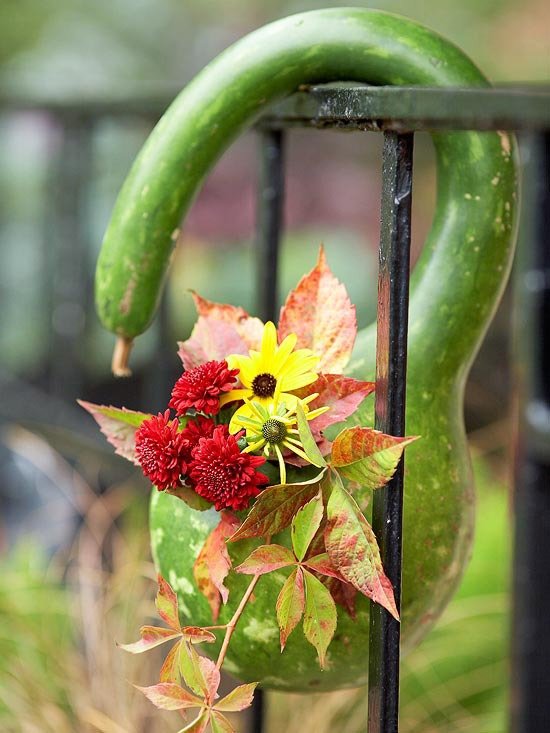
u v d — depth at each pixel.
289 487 0.97
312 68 1.08
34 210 3.35
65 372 2.39
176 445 1.00
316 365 1.03
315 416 1.00
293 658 1.05
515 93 0.88
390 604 0.96
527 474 1.51
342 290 1.04
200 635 0.99
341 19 1.07
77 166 2.33
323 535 1.00
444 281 1.08
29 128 3.34
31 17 3.93
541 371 1.51
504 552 1.99
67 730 1.51
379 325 1.00
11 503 2.44
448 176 1.09
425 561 1.05
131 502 2.04
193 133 1.08
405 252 0.99
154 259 1.10
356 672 1.06
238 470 0.98
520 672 1.54
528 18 3.76
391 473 0.96
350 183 3.76
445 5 3.88
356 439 0.97
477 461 2.35
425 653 1.80
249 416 1.00
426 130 0.97
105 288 1.12
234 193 3.55
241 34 4.02
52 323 2.59
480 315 1.09
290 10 4.00
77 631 1.71
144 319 1.12
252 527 0.97
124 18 4.00
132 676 1.54
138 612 1.62
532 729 1.54
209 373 1.00
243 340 1.06
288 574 1.03
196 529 1.05
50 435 2.36
